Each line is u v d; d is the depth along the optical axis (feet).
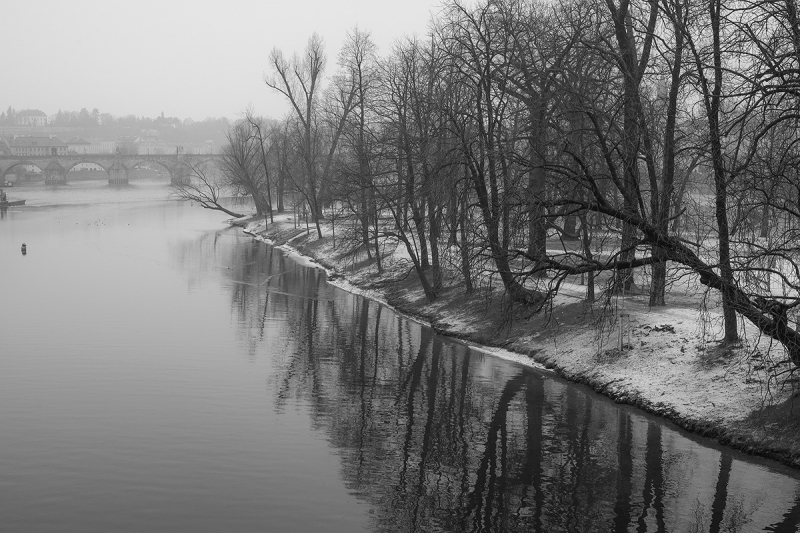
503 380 121.29
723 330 111.45
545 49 120.67
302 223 359.05
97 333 150.92
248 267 254.68
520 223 109.70
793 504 78.64
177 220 444.55
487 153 125.18
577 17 123.24
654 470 86.94
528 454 92.12
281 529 74.64
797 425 88.63
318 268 253.85
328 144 325.83
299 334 154.10
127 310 174.91
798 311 100.58
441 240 174.91
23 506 78.28
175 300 189.57
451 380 121.80
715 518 76.18
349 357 136.46
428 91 164.45
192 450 93.15
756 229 89.56
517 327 142.92
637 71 114.83
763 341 104.68
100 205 562.66
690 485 83.10
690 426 97.76
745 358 102.78
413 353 138.82
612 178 99.60
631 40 115.96
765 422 91.56
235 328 158.71
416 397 113.91
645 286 153.69
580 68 113.70
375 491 82.79
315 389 117.80
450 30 163.53
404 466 89.20
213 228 398.62
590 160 114.01
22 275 222.89
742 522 75.31
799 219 86.63
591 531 74.23
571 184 112.98
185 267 250.57
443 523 75.92
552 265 109.29
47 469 87.10
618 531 74.13
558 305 143.95
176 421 102.73
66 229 373.61
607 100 121.08
